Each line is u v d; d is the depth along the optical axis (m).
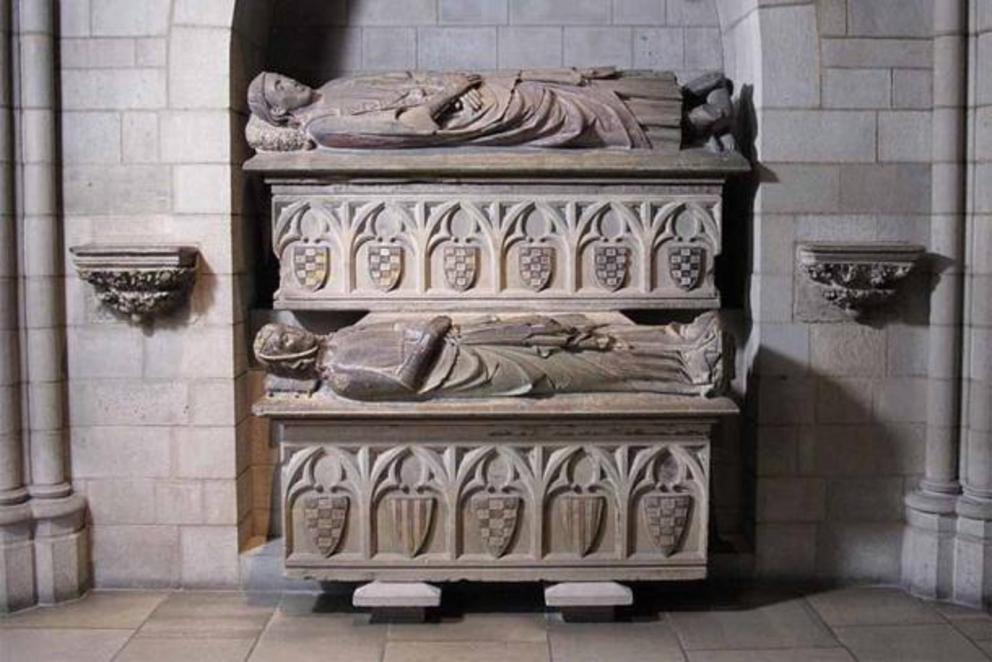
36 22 4.05
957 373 4.21
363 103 4.16
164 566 4.27
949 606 4.12
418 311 4.24
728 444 4.50
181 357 4.20
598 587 3.87
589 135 4.18
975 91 4.13
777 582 4.30
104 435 4.23
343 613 4.02
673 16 4.62
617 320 4.01
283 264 4.24
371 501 3.80
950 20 4.12
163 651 3.68
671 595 4.18
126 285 4.02
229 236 4.17
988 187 4.09
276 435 4.46
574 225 4.23
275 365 3.74
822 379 4.26
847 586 4.30
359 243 4.23
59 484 4.18
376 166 4.12
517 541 3.84
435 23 4.61
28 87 4.07
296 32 4.61
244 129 4.33
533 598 4.13
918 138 4.22
